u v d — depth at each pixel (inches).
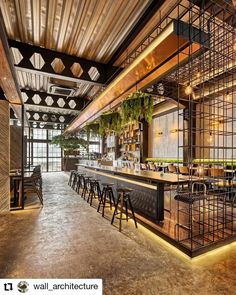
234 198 158.7
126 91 169.8
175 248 104.1
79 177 263.9
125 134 442.9
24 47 160.1
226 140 249.6
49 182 361.4
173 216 154.7
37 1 115.6
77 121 327.3
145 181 155.7
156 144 384.8
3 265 88.4
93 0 113.9
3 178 169.2
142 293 70.4
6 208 169.6
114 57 179.0
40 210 177.9
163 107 366.3
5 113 171.5
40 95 317.7
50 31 144.1
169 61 119.3
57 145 568.1
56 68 208.8
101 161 299.3
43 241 112.8
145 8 120.3
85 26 137.8
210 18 112.0
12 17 129.2
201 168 165.9
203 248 97.7
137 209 163.8
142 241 113.0
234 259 94.3
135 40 149.6
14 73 132.0
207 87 199.5
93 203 204.7
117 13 125.0
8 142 172.2
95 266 87.4
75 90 246.7
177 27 93.2
